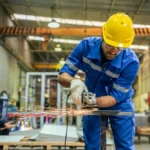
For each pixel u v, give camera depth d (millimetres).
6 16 8484
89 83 1744
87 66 1681
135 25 8703
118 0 7152
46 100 7473
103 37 1523
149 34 7797
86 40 1701
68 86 1665
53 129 4301
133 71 1592
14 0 7711
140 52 12328
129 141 1708
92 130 1815
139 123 7699
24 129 5672
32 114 1500
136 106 15055
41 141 3496
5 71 8406
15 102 8523
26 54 11906
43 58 14180
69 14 8320
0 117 4027
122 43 1479
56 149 3754
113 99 1538
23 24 9773
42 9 8180
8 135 4285
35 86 8094
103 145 1456
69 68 1718
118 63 1570
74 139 3469
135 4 7344
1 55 7930
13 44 9469
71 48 12695
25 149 4098
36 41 12305
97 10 7844
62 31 7977
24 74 11875
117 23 1501
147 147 6133
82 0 7316
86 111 1409
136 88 15234
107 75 1621
